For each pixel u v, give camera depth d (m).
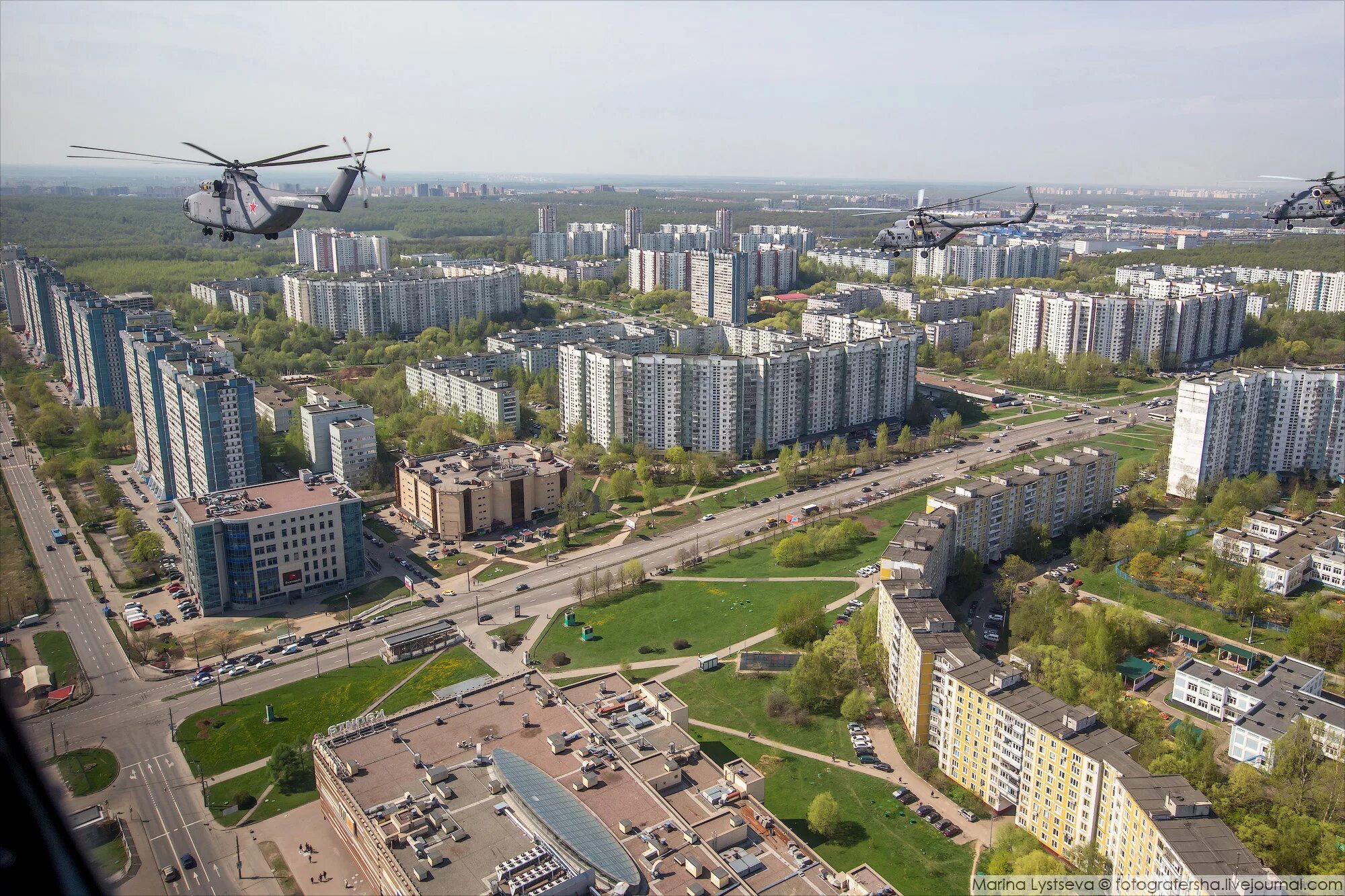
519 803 186.75
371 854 188.75
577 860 171.88
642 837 182.38
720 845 184.12
